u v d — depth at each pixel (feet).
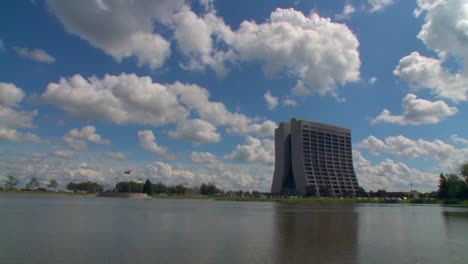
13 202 318.45
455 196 538.88
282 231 117.08
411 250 81.71
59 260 65.98
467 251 81.15
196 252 75.46
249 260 67.97
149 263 64.49
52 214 176.55
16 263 63.05
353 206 395.34
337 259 69.97
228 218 175.11
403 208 340.59
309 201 581.12
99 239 92.32
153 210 235.20
